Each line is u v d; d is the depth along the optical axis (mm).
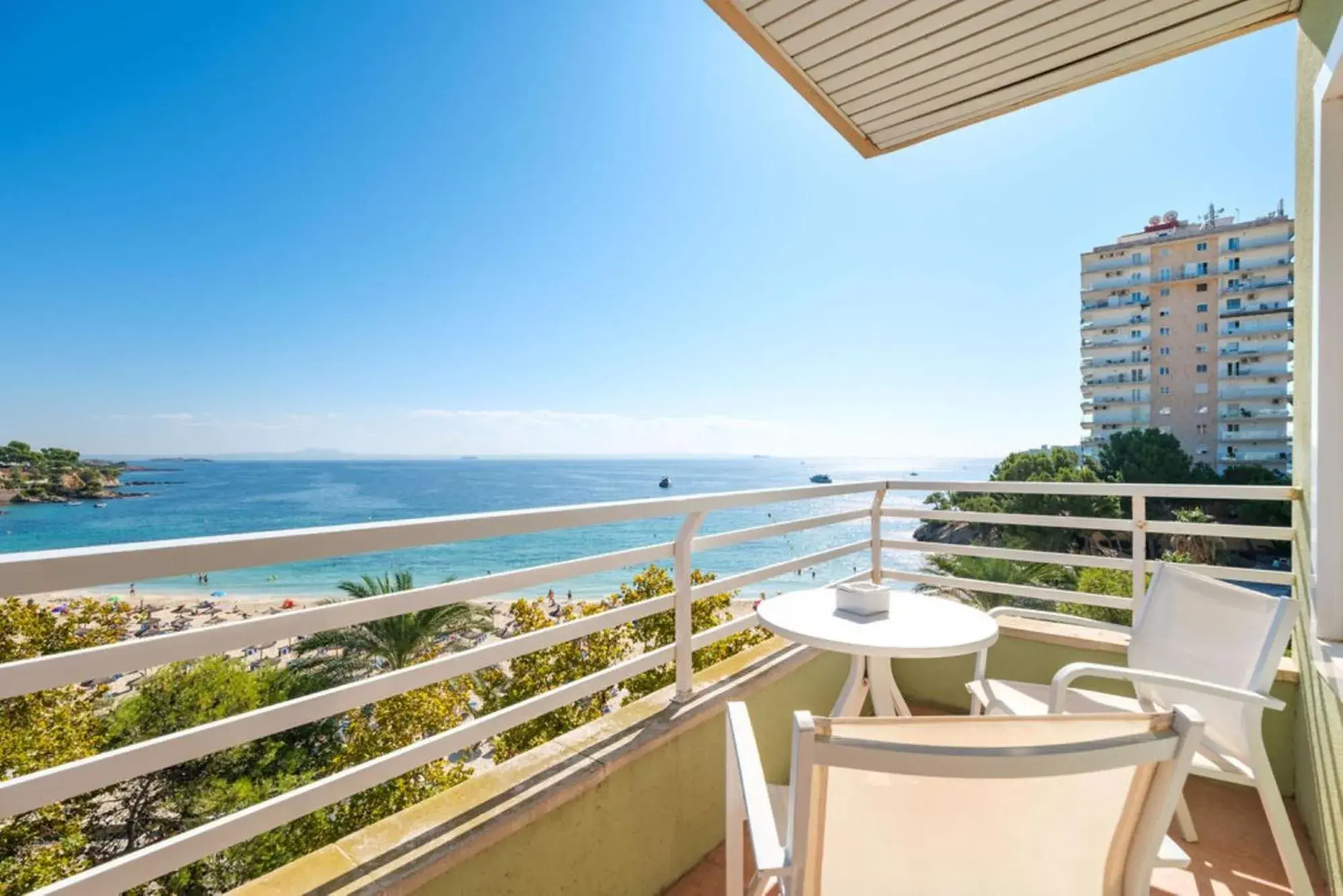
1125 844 945
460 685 13148
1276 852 1995
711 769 2000
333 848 1260
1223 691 1516
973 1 1894
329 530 1164
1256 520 24359
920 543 3156
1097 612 16141
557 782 1508
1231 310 48531
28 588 834
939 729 838
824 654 2613
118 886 956
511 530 1499
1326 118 1858
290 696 12828
